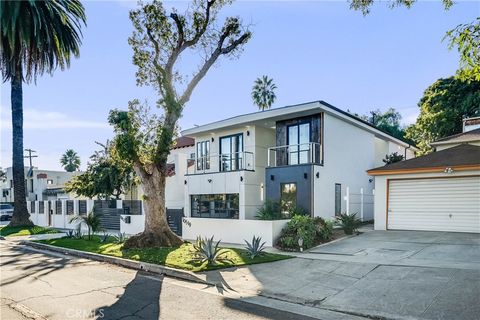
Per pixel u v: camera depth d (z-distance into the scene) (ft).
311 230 41.91
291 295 23.12
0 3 45.21
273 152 68.23
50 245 47.88
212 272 29.12
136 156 40.60
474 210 43.80
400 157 76.07
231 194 64.13
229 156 69.92
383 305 20.17
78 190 86.38
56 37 55.21
